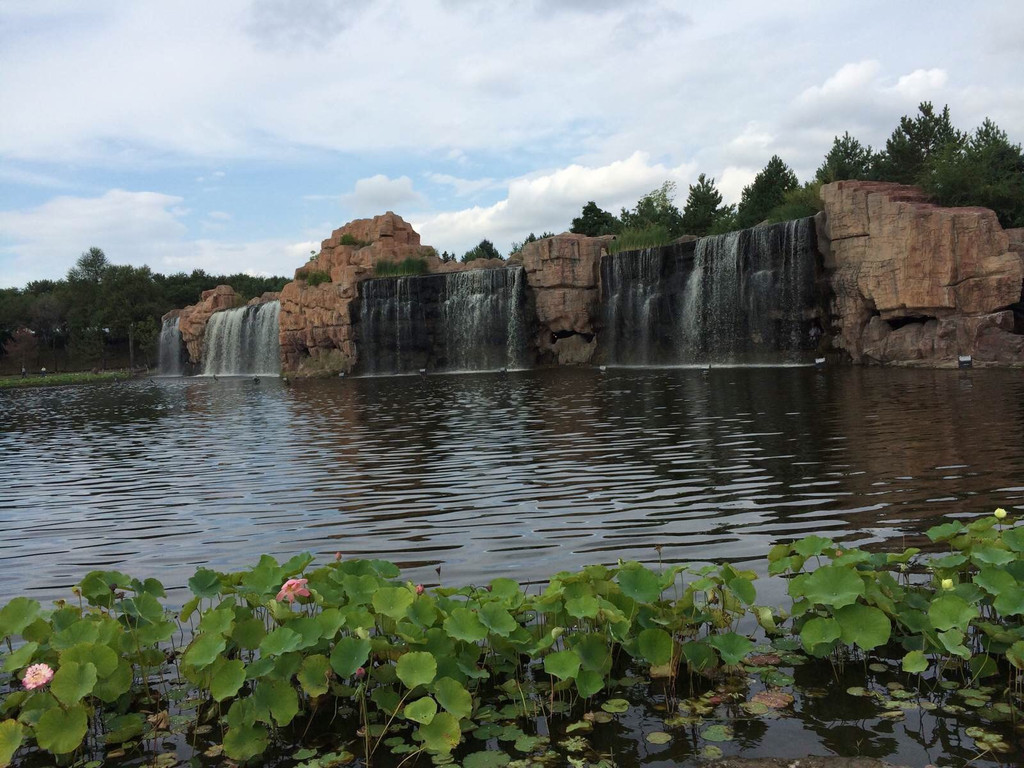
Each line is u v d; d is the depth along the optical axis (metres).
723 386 25.78
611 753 4.00
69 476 14.30
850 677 4.74
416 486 11.26
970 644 4.98
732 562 6.81
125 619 5.25
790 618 5.58
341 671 4.37
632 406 21.08
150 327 87.69
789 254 36.44
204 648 4.49
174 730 4.55
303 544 8.25
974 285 28.67
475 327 51.16
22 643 5.67
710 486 10.13
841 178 50.34
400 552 7.70
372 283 54.12
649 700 4.60
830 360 34.59
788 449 12.57
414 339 53.09
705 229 61.50
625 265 45.09
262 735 4.20
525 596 5.37
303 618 4.71
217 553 8.09
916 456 11.20
